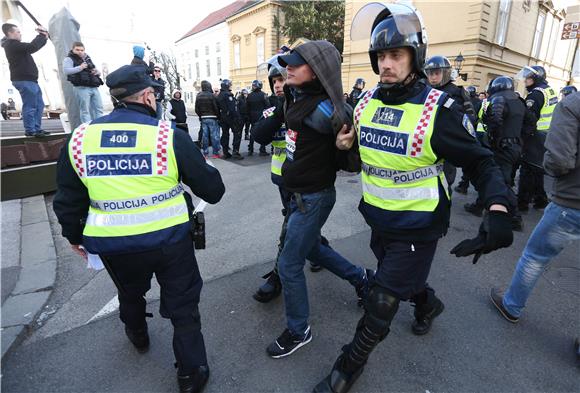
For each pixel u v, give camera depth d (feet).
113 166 4.95
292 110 6.01
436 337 7.28
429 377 6.29
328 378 5.92
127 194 5.00
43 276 9.29
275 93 8.55
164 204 5.22
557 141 6.18
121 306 6.26
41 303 8.20
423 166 5.11
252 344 7.13
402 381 6.21
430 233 5.28
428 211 5.14
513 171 17.95
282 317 7.97
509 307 7.69
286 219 8.11
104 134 4.97
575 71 31.30
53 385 6.13
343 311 8.17
